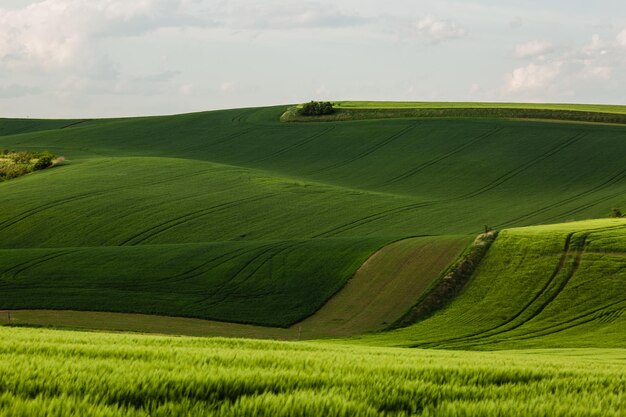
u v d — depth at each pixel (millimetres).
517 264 77188
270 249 86188
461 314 67812
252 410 8328
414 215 112875
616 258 77125
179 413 8180
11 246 95000
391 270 77438
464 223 107938
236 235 99875
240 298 71375
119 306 67312
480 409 9102
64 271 78062
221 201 116375
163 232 100250
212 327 62562
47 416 7297
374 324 65125
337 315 67500
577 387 11492
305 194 124062
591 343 58969
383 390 10047
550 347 57469
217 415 8172
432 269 76938
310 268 79125
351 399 9070
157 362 11578
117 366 10688
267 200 118375
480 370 12820
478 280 74625
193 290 73125
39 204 111062
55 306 66375
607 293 70375
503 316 67062
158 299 70062
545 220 109438
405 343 58312
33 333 22156
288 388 9773
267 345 21875
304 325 64688
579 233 84938
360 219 109062
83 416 7426
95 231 100062
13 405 7578
